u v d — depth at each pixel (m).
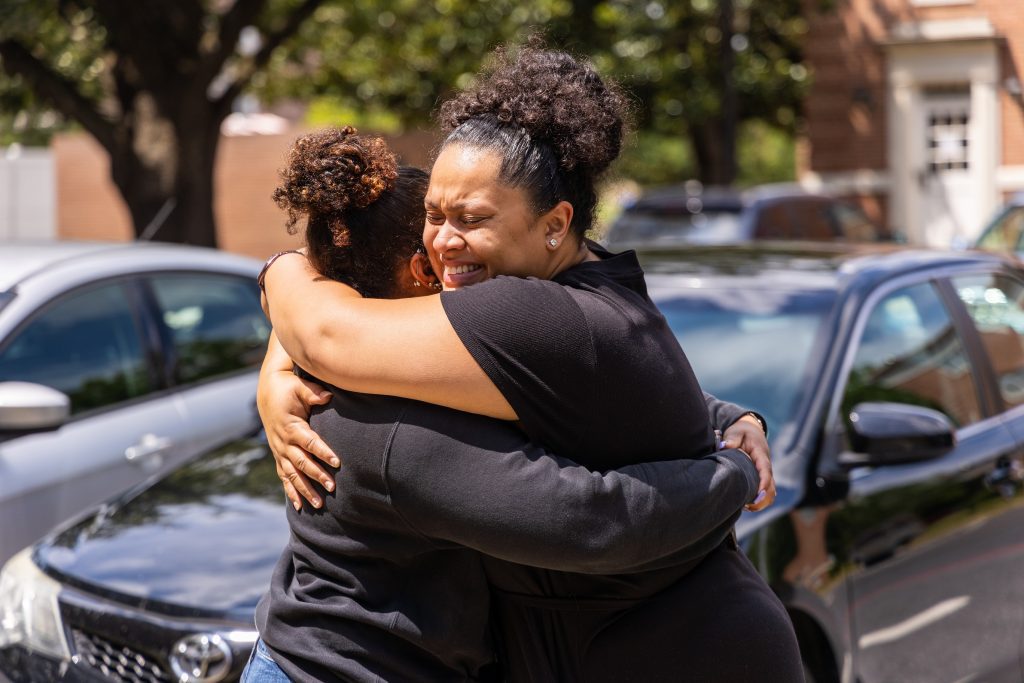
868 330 4.70
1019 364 5.39
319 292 2.41
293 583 2.47
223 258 6.70
